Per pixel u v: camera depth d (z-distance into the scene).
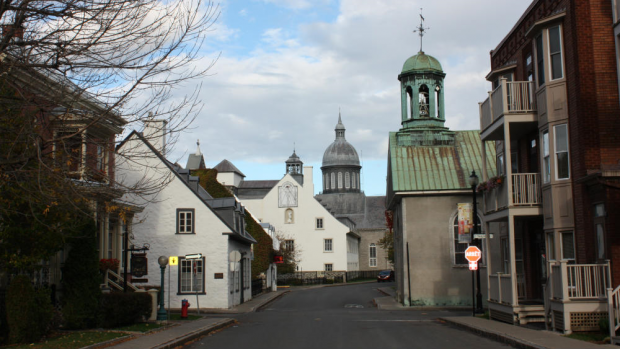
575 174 18.75
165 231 32.19
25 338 15.17
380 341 16.55
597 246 17.81
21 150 12.54
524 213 20.88
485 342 16.23
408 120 38.12
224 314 28.88
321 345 15.74
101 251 23.08
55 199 12.28
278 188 83.38
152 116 13.08
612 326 14.73
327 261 81.06
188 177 34.28
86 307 18.33
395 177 34.50
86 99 12.70
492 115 23.14
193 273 31.94
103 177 13.64
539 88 20.58
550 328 18.02
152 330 18.78
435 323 22.78
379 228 98.31
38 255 15.30
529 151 23.33
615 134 18.19
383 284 69.62
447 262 33.34
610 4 18.58
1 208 13.48
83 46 12.01
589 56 18.45
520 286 23.38
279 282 74.69
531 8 22.45
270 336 18.25
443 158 35.75
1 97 12.10
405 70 38.44
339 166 109.25
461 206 32.50
